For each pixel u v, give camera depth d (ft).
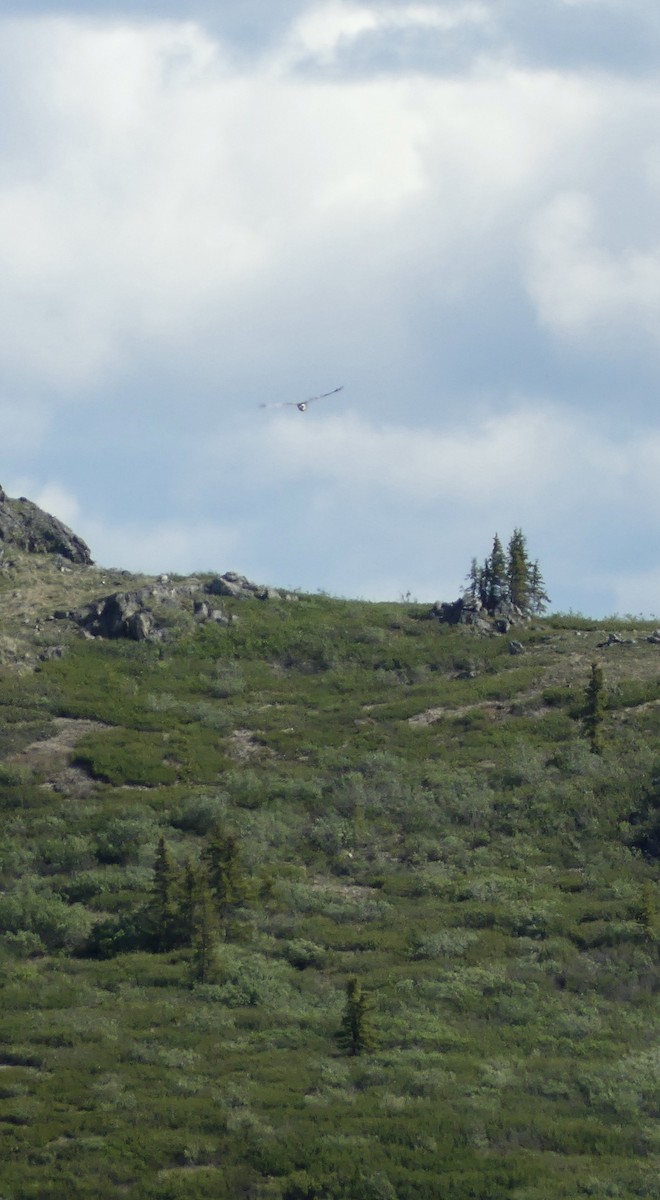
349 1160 312.91
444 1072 354.95
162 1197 303.27
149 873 476.13
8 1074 349.20
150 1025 379.35
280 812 524.52
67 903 462.19
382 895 467.93
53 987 402.31
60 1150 319.88
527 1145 326.03
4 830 510.58
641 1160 319.88
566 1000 399.65
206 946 409.49
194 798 528.63
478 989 403.54
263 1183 308.19
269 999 395.14
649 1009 394.52
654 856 488.02
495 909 450.30
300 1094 343.87
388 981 406.82
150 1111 332.80
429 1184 304.71
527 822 513.04
